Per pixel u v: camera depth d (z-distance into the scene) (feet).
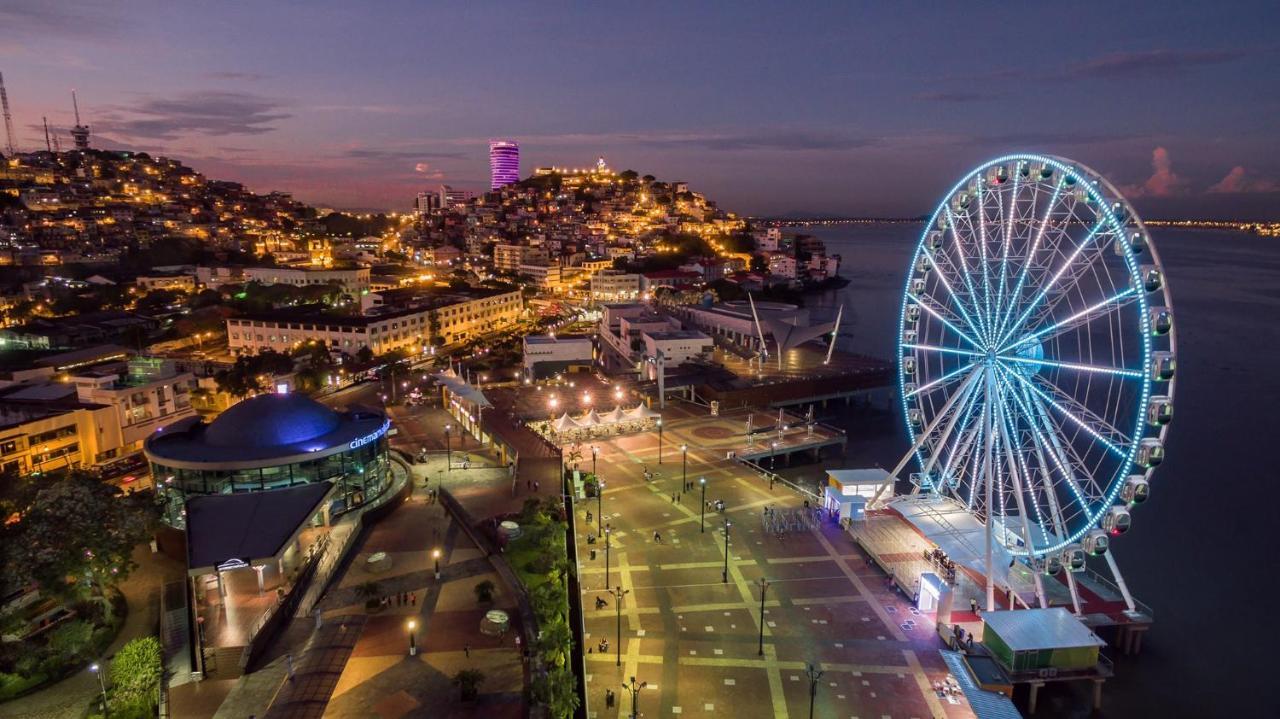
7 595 239.30
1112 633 282.36
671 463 425.69
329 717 192.34
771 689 225.15
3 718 201.57
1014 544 294.87
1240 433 534.37
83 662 225.56
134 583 276.21
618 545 319.27
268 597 248.52
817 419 582.76
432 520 318.86
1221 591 319.68
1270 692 252.21
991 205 305.94
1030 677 230.07
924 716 214.28
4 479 280.31
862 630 256.52
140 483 390.42
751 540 324.39
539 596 229.45
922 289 336.70
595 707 216.54
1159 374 227.61
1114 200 239.91
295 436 320.91
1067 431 547.49
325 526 302.86
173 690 205.87
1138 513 402.31
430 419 511.81
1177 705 244.01
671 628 257.34
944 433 323.98
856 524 329.52
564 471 390.83
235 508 273.75
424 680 207.51
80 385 440.45
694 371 616.80
